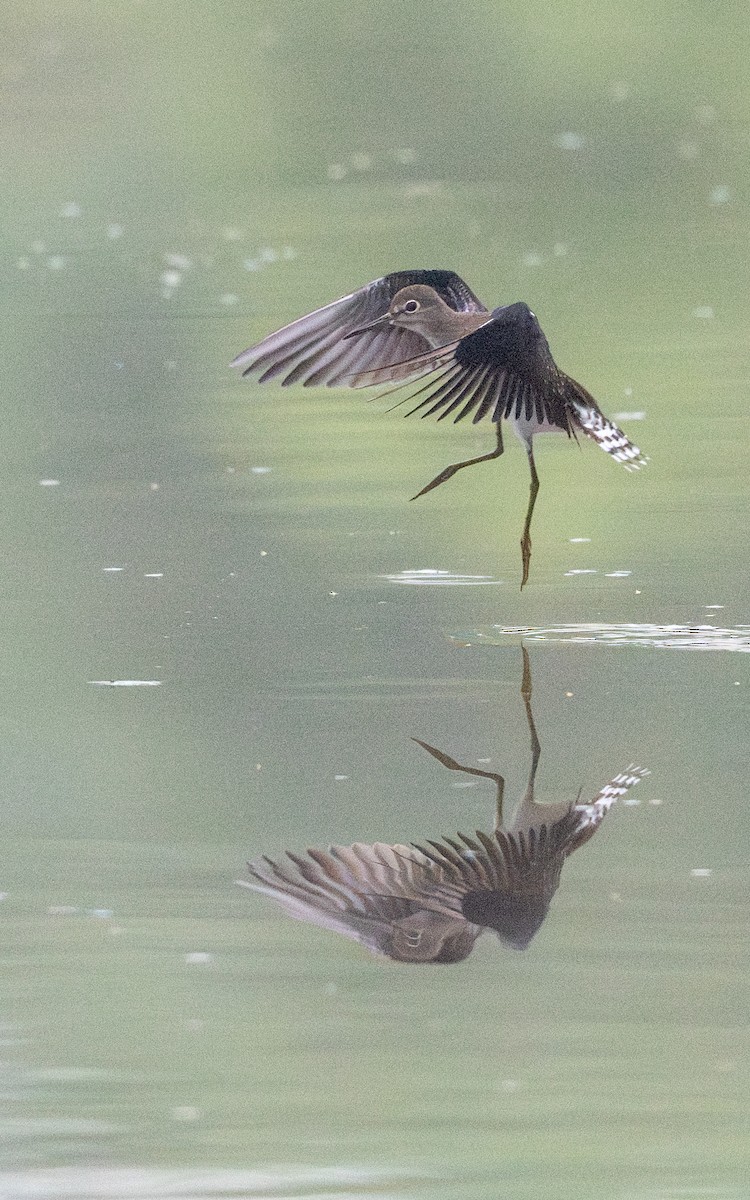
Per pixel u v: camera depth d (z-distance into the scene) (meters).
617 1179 6.86
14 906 8.80
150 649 12.30
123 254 27.23
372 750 10.45
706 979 8.07
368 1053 7.68
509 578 13.90
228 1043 7.74
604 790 9.84
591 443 18.19
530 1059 7.59
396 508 15.91
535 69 35.81
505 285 24.84
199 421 19.05
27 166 33.31
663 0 36.22
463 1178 6.89
